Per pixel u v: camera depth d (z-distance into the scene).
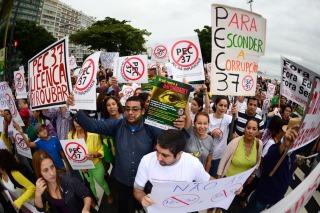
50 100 4.03
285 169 3.75
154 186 2.41
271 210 2.52
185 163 2.80
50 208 3.28
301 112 4.70
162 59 9.41
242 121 5.77
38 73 4.13
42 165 3.06
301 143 3.13
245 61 4.21
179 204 2.55
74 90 4.21
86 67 4.11
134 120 3.54
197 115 3.96
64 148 4.26
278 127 4.36
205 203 2.64
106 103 4.85
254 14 4.16
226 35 4.07
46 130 4.68
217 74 4.12
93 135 4.55
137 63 8.07
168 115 3.43
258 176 4.19
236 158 4.04
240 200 4.76
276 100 11.12
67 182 3.27
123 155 3.64
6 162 3.49
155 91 3.42
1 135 5.05
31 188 3.49
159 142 2.63
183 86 3.38
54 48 3.84
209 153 4.12
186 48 5.98
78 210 3.34
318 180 3.15
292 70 4.73
